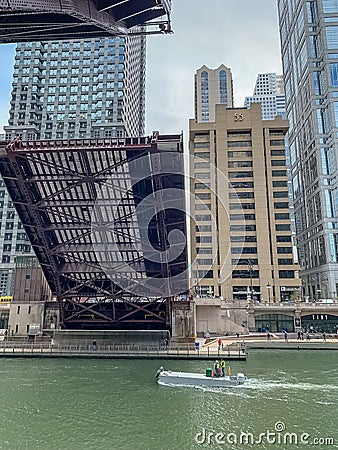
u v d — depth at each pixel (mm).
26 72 105625
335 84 97625
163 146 30969
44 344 45062
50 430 19062
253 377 31031
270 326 63375
